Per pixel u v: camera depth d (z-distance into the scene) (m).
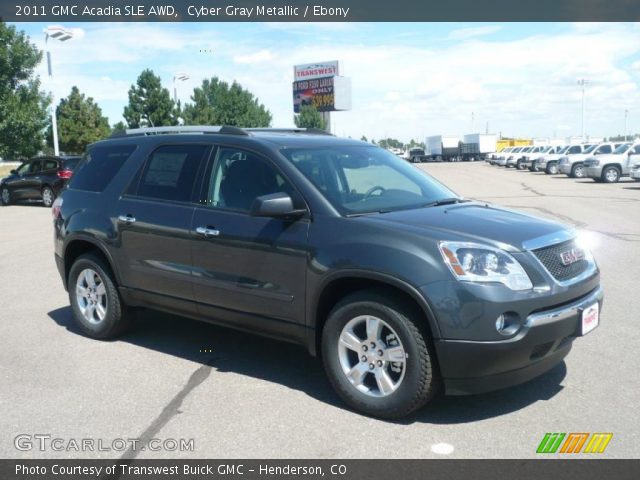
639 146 29.25
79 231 6.02
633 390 4.56
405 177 5.39
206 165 5.27
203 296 5.12
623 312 6.58
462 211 4.71
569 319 4.08
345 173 5.04
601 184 28.05
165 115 38.97
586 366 5.05
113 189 5.90
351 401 4.31
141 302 5.71
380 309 4.11
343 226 4.36
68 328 6.52
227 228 4.89
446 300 3.86
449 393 3.99
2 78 31.95
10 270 9.88
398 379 4.20
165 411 4.39
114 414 4.36
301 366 5.27
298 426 4.12
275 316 4.70
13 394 4.73
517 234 4.17
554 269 4.15
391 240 4.11
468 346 3.84
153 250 5.43
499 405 4.37
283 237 4.57
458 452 3.72
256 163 4.97
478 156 89.56
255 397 4.61
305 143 5.18
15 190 22.22
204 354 5.60
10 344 5.97
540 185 28.38
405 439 3.90
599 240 11.34
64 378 5.04
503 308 3.84
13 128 32.31
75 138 50.09
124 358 5.51
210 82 48.53
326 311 4.57
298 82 81.94
